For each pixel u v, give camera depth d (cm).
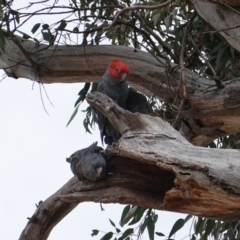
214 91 820
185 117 860
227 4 743
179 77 854
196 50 886
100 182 583
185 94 789
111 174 583
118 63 738
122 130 580
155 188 574
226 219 558
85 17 874
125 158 577
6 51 920
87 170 568
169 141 560
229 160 528
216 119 838
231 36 784
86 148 600
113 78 727
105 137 731
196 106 837
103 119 713
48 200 822
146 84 888
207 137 877
